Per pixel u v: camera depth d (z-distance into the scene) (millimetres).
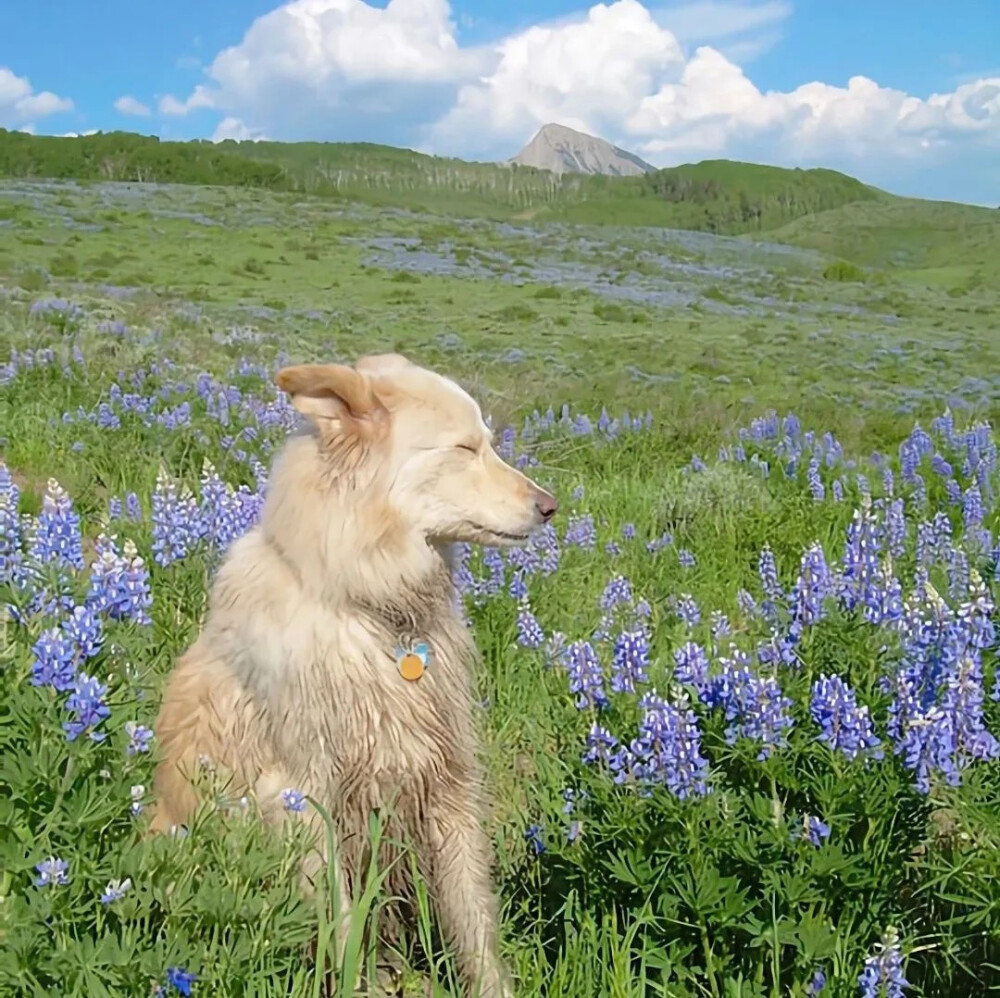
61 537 1527
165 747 1240
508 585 2100
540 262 16969
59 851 967
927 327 13711
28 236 13570
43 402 3674
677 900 1101
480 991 1177
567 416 4562
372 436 1238
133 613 1373
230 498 1979
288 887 1041
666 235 25281
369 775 1211
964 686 1213
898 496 3158
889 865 1106
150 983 922
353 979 1010
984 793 1176
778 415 5707
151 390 4051
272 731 1195
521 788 1540
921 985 1117
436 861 1282
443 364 7172
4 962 897
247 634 1208
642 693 1339
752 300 15000
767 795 1198
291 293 11383
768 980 1113
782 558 2668
